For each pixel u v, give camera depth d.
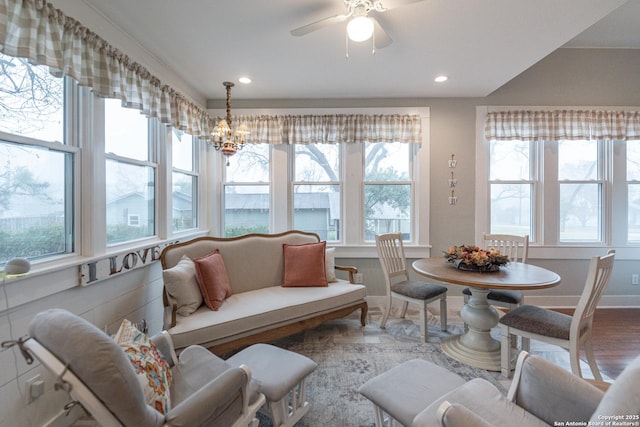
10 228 1.39
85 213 1.75
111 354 0.83
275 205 3.42
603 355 2.29
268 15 1.86
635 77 3.26
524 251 2.71
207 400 0.99
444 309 2.68
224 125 2.71
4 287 1.27
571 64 3.28
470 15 1.85
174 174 2.85
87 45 1.63
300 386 1.58
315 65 2.54
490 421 1.02
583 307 1.71
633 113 3.19
